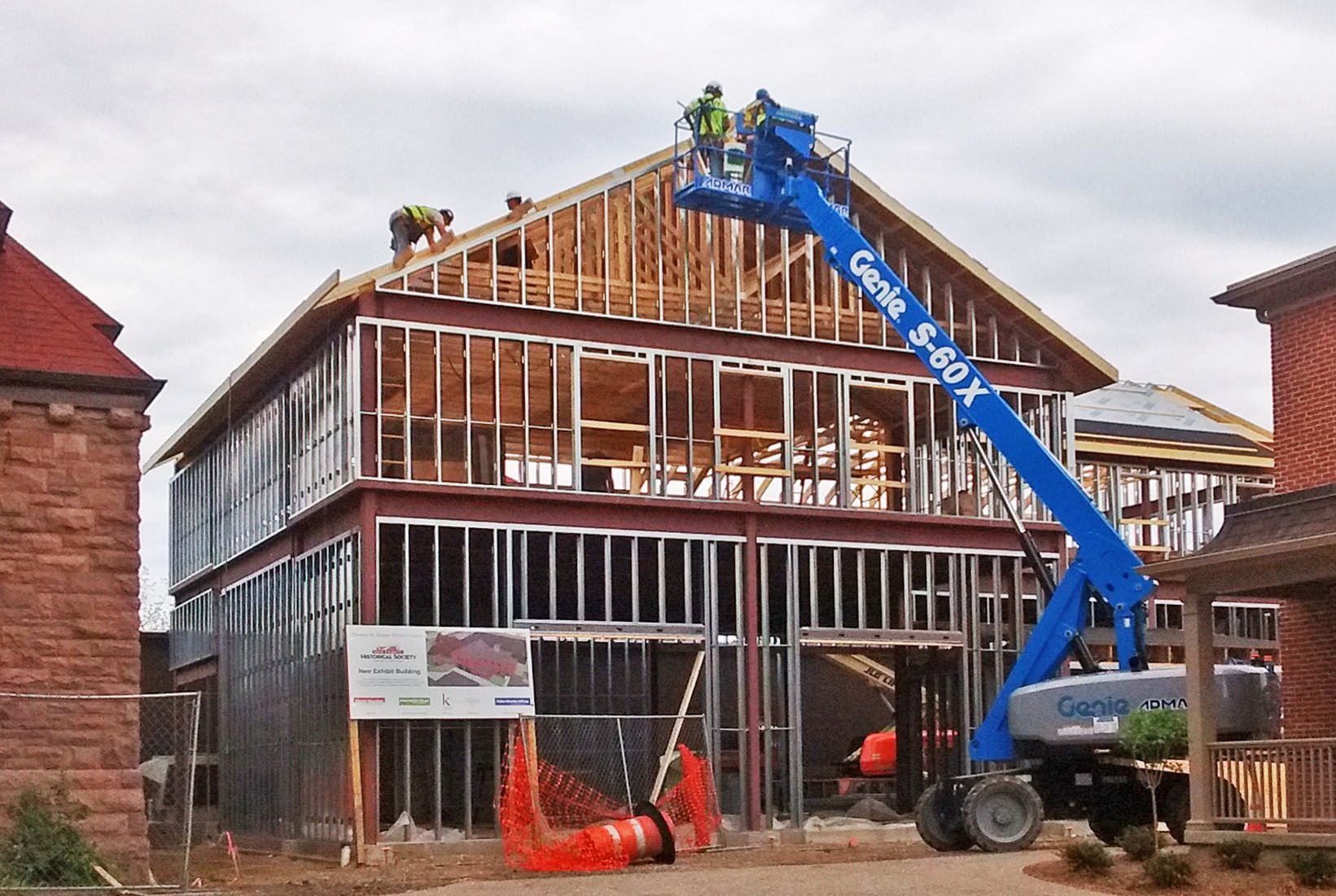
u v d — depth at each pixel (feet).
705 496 100.37
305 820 92.63
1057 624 76.13
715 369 98.32
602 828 74.28
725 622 107.96
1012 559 105.40
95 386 64.95
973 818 74.69
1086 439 122.93
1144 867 57.36
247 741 106.93
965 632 102.01
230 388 109.09
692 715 95.20
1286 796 63.00
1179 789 75.97
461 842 84.89
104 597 64.18
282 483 102.99
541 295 94.32
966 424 79.87
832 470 109.91
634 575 93.25
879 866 66.13
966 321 107.04
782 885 58.70
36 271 72.23
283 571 102.06
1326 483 72.84
